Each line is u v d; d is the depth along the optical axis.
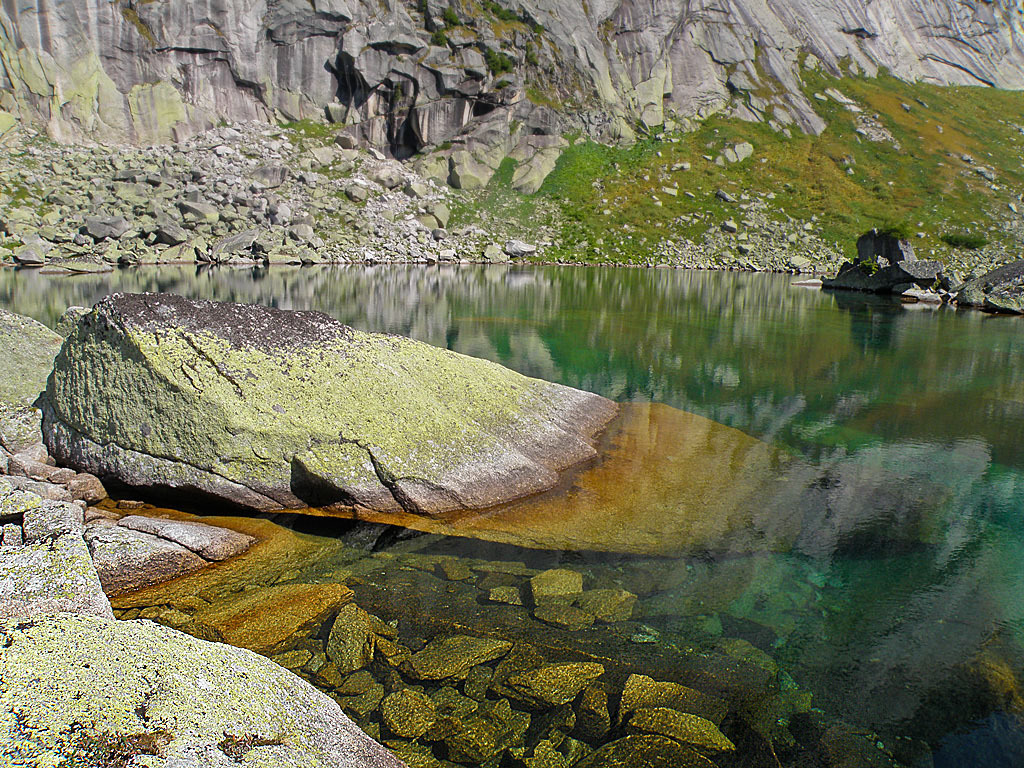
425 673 4.40
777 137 68.19
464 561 6.04
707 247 52.38
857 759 3.82
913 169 63.56
